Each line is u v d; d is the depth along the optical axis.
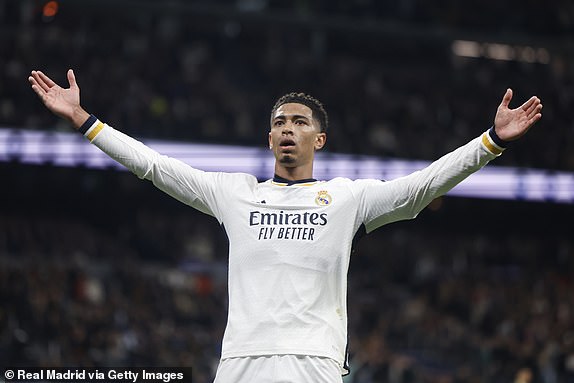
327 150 86.25
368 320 72.12
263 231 13.96
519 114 13.64
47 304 59.84
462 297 79.69
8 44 84.62
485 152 13.67
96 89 83.62
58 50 86.06
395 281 85.69
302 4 98.31
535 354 65.75
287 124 14.80
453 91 99.31
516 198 89.62
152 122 83.38
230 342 13.53
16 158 78.88
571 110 97.62
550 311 77.44
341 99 92.56
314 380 13.18
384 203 14.18
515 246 97.50
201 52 94.00
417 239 96.06
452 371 67.25
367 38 102.75
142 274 74.12
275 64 95.38
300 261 13.69
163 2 92.19
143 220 87.06
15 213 89.62
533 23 103.06
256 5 98.94
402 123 92.00
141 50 90.12
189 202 14.88
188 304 69.38
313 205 14.12
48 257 74.50
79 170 85.75
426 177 13.93
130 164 14.70
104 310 62.72
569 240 99.12
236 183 14.62
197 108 86.44
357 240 14.30
